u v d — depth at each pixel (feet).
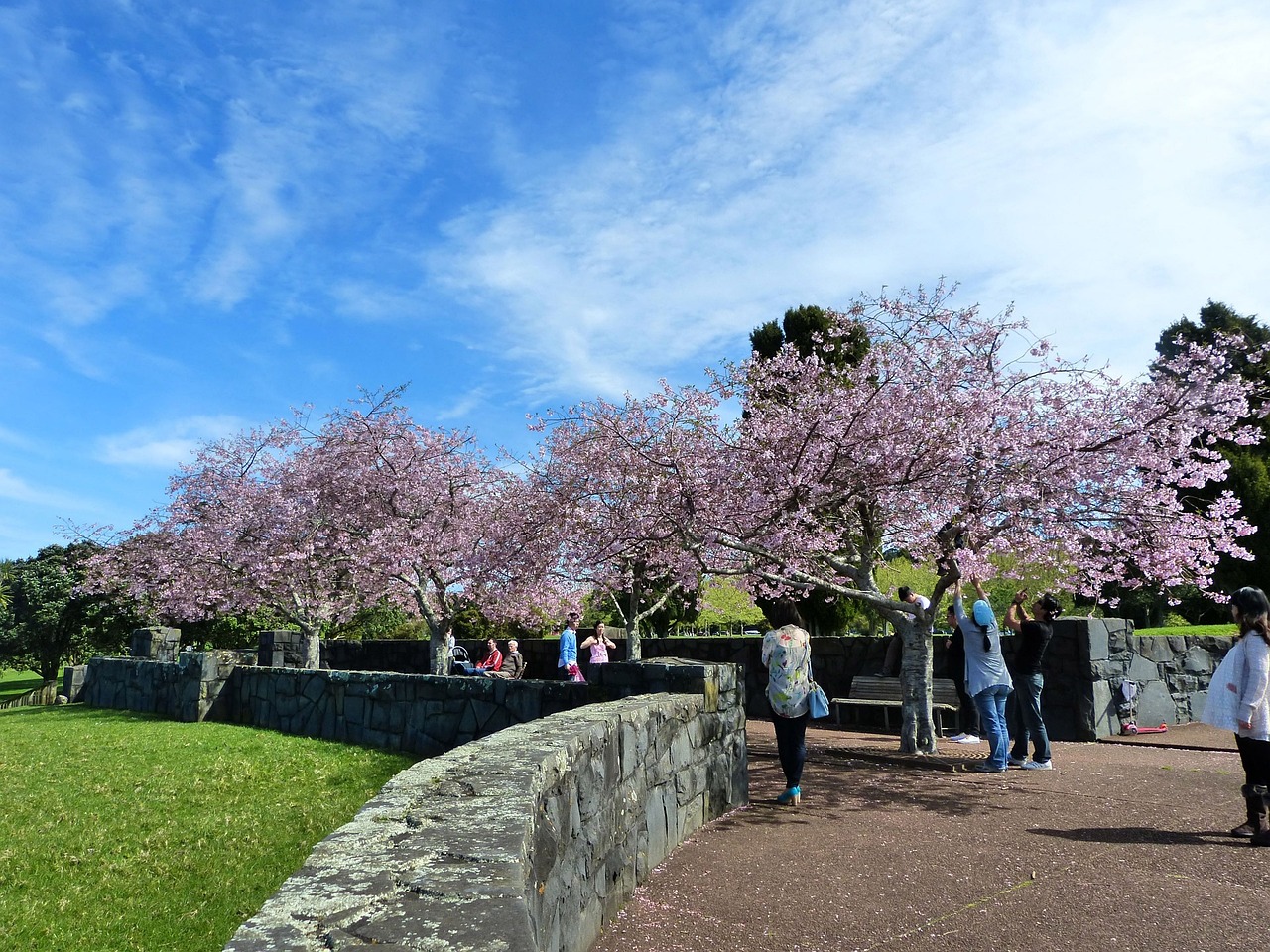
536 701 25.75
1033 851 17.19
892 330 31.45
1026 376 29.30
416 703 30.68
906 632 31.14
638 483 34.53
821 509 32.53
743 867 16.35
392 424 55.93
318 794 24.29
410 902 6.12
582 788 12.42
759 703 46.85
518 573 42.73
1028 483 26.73
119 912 16.02
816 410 31.78
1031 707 27.66
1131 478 28.22
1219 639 44.47
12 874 18.12
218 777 26.86
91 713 49.83
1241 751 18.12
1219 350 28.27
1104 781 24.84
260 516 58.70
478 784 9.68
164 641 64.44
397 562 52.34
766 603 46.96
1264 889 14.61
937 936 12.69
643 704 17.25
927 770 27.30
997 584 75.05
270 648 65.46
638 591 50.16
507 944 5.36
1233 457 66.69
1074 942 12.35
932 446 27.94
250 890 17.15
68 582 96.07
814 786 24.59
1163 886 14.82
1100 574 30.01
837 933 12.87
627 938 12.76
